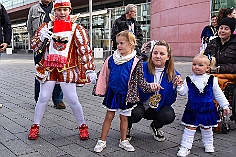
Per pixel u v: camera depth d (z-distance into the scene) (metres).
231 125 5.04
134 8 6.75
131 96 3.75
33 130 4.22
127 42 3.76
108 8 27.80
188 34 20.97
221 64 4.75
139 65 3.78
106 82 3.92
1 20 5.90
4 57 25.36
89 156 3.64
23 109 5.98
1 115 5.49
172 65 3.97
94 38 27.72
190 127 3.81
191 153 3.81
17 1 36.81
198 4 20.20
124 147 3.87
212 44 4.91
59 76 4.19
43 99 4.24
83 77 4.25
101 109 6.05
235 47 4.70
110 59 3.89
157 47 3.89
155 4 24.28
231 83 4.61
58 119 5.27
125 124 3.88
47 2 5.91
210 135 3.87
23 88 8.59
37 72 4.21
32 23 5.84
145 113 4.17
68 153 3.72
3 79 10.56
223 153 3.81
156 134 4.25
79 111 4.25
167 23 22.70
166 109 4.03
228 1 18.62
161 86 3.97
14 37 42.50
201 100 3.81
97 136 4.38
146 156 3.67
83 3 30.72
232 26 4.65
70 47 4.21
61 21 4.17
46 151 3.78
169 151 3.85
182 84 3.88
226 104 3.85
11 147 3.89
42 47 4.21
